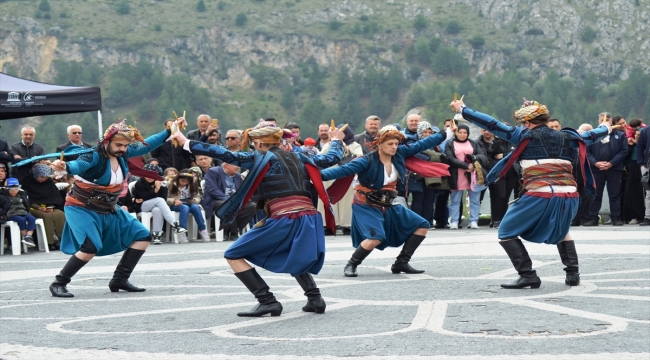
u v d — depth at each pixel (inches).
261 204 279.4
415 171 373.7
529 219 323.3
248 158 276.8
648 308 271.1
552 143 326.0
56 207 606.5
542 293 308.2
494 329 235.9
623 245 486.6
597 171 700.7
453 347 212.4
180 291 342.3
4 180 577.9
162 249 558.6
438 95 7445.9
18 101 634.8
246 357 207.0
